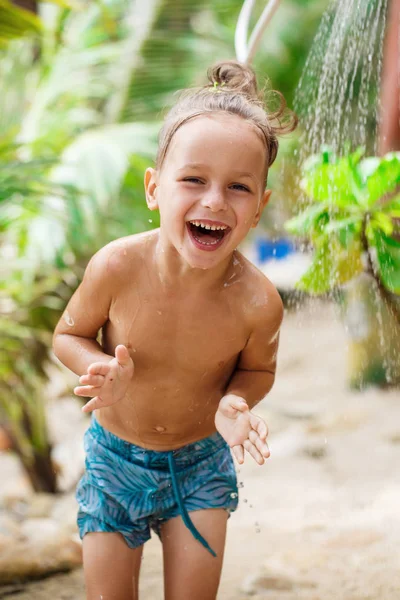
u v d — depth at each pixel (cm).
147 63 694
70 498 571
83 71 664
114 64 688
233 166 239
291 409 787
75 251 541
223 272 259
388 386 829
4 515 511
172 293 258
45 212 529
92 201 535
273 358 276
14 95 647
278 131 263
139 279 260
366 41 386
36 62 703
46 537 423
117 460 280
